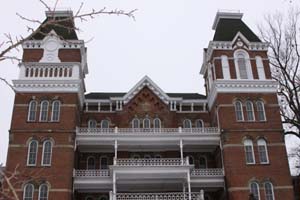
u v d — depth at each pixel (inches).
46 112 1448.1
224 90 1547.7
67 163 1364.4
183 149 1635.1
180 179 1475.1
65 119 1435.8
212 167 1630.2
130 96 1694.1
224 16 1792.6
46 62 1525.6
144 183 1504.7
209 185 1462.8
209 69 1740.9
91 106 1706.4
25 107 1448.1
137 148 1605.6
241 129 1480.1
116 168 1389.0
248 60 1624.0
